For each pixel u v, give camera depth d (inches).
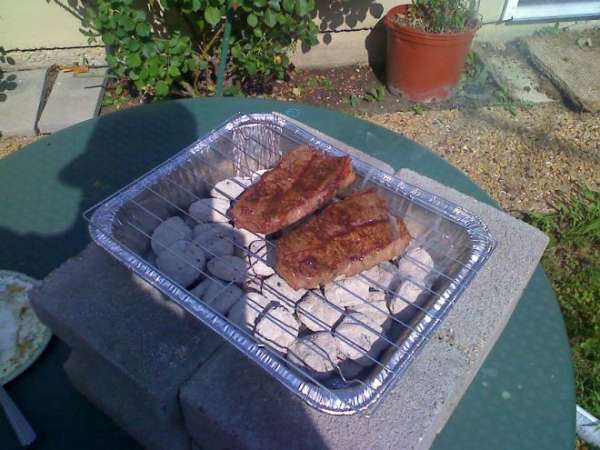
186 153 25.3
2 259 27.8
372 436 17.9
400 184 24.9
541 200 48.1
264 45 50.3
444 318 19.8
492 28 63.1
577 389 35.1
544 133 54.1
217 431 18.7
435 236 24.4
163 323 20.6
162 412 19.2
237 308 21.1
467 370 20.0
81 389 23.5
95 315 20.6
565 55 60.6
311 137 27.2
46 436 22.8
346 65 62.2
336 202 24.3
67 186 31.3
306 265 20.9
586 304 39.8
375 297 22.6
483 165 50.8
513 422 23.0
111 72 55.8
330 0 56.2
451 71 54.2
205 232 24.0
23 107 50.9
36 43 54.3
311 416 18.4
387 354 19.7
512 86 58.7
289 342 20.7
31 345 24.7
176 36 49.0
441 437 22.5
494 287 22.5
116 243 21.2
